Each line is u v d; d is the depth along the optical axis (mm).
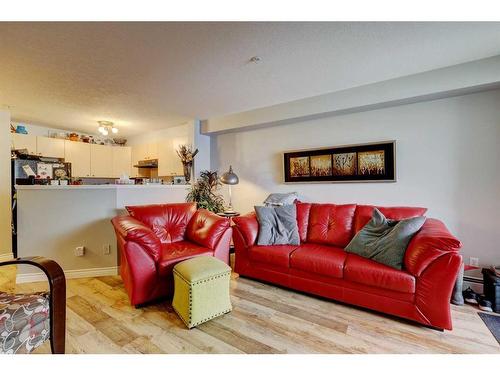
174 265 2154
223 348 1578
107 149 5266
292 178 3574
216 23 1669
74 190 2779
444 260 1701
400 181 2801
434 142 2605
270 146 3830
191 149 4262
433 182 2619
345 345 1604
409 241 1960
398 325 1826
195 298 1781
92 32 1746
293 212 2871
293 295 2324
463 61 2236
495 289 2033
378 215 2357
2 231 3363
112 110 3645
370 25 1711
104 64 2225
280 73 2453
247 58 2152
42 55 2057
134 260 2012
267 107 3496
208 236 2467
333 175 3223
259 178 3969
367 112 2988
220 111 3746
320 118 3322
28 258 1431
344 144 3150
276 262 2414
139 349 1560
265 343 1626
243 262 2725
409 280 1796
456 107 2494
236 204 4234
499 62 2127
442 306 1704
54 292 1334
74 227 2777
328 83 2713
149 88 2809
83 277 2781
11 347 1118
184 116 4016
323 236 2686
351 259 2107
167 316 1956
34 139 4289
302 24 1694
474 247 2432
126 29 1717
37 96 3025
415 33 1806
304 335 1711
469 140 2441
